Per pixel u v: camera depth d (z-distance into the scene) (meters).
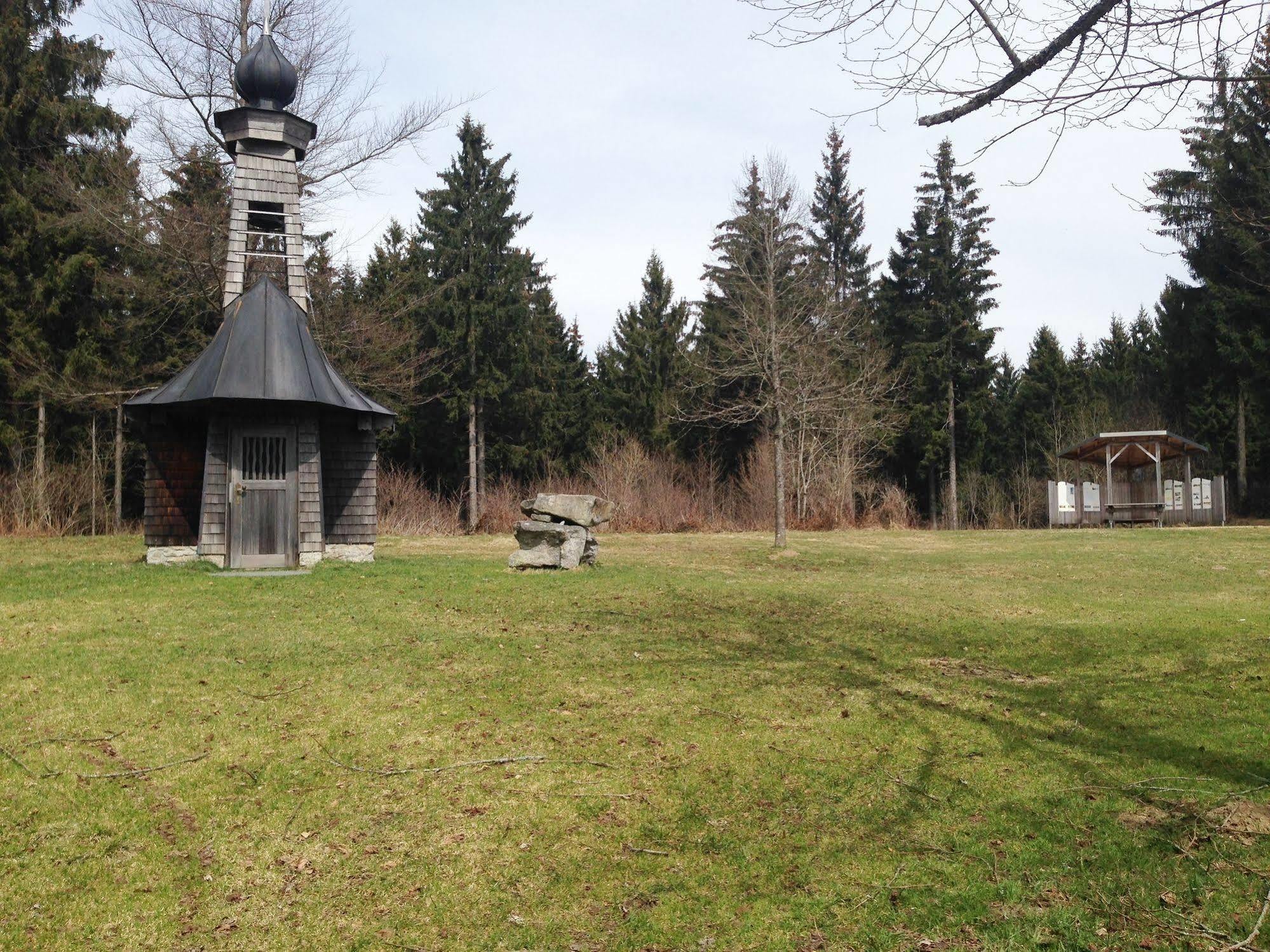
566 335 51.44
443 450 40.81
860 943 4.58
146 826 5.82
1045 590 15.70
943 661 10.00
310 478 16.17
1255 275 25.14
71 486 28.75
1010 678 9.29
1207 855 5.27
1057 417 47.06
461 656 9.80
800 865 5.37
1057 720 7.84
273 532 15.96
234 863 5.44
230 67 26.17
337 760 6.84
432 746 7.14
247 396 15.45
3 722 7.42
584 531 16.98
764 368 22.06
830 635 11.33
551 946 4.66
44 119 28.70
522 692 8.54
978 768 6.72
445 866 5.43
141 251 27.80
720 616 12.45
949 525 44.09
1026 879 5.11
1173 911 4.70
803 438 35.03
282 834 5.77
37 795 6.16
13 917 4.86
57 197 28.52
